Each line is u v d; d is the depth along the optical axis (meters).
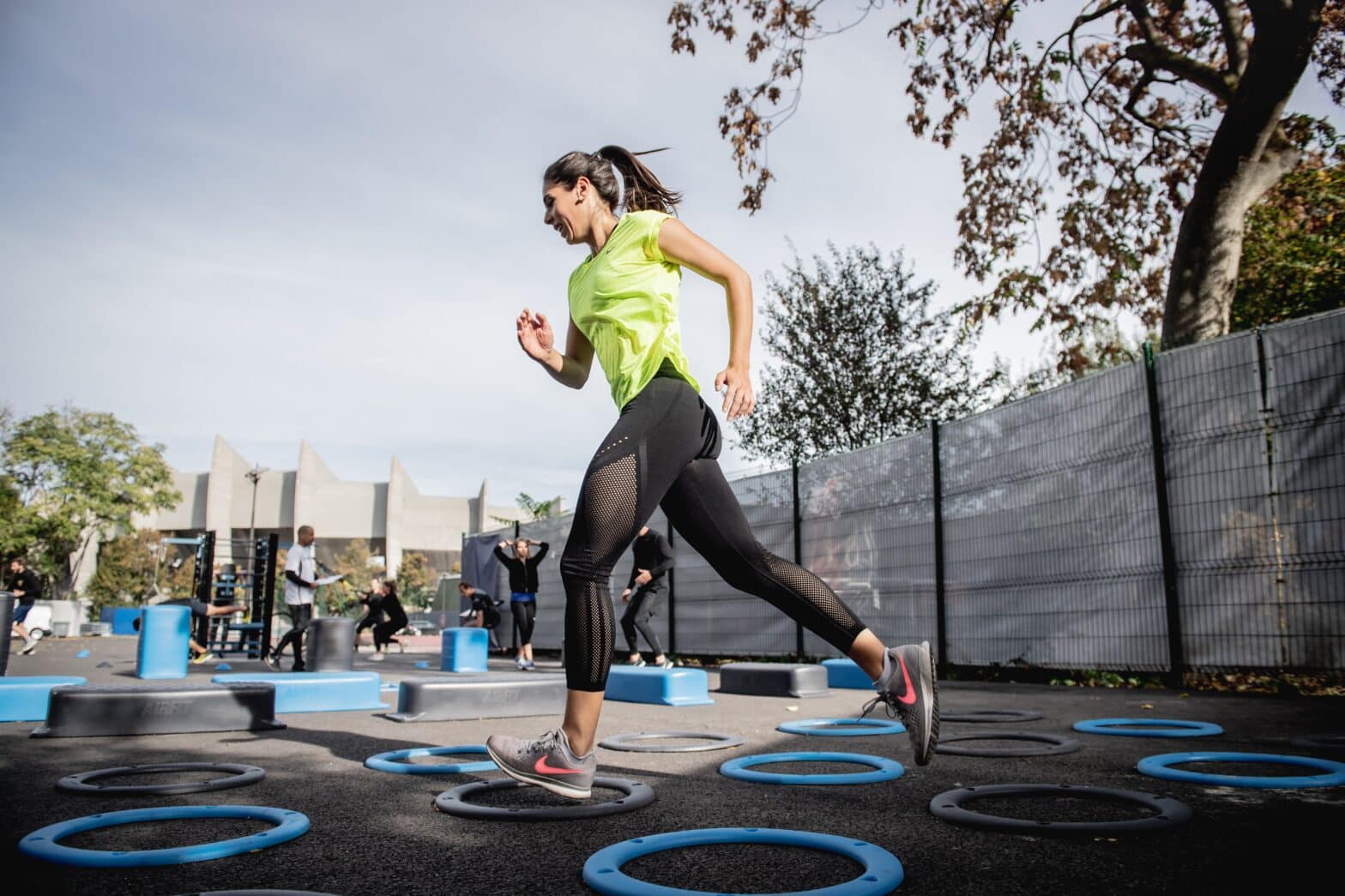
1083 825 2.10
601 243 2.71
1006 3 12.30
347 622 10.07
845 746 3.91
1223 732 4.18
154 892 1.72
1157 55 12.01
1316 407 6.13
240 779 2.90
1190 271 10.57
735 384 2.33
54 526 39.38
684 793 2.73
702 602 12.45
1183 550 6.89
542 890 1.73
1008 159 13.12
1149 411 7.18
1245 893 1.64
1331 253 10.80
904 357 15.81
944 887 1.69
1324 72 10.73
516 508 79.38
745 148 13.20
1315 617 6.07
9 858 1.98
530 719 5.12
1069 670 7.87
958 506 9.13
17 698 5.39
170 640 9.33
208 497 69.88
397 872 1.87
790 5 12.71
